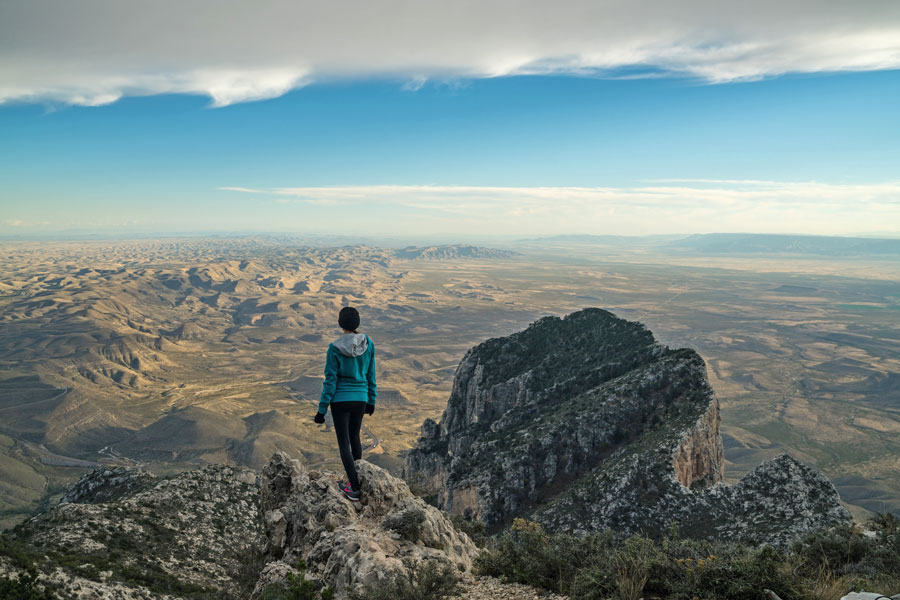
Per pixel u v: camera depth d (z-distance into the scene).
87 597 27.22
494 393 104.38
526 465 67.62
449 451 102.56
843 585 8.66
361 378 11.42
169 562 38.19
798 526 40.53
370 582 9.48
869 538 12.63
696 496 49.12
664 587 8.92
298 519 12.92
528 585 10.02
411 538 11.72
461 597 9.62
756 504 45.69
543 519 54.09
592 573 9.27
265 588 10.03
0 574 25.94
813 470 45.69
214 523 47.72
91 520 41.03
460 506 71.19
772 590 8.26
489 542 18.09
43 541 36.16
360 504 12.74
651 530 47.72
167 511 46.91
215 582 36.44
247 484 56.66
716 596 8.28
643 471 53.91
